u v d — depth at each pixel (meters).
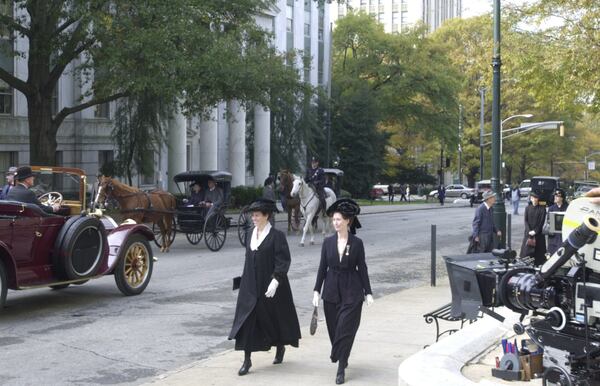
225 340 9.48
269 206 7.73
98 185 18.64
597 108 18.25
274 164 46.12
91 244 11.80
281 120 45.94
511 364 6.61
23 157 34.69
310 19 55.53
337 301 7.47
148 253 13.33
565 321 5.74
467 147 70.81
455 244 23.17
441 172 68.31
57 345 9.10
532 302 5.97
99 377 7.68
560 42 17.27
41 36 23.61
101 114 39.19
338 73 58.28
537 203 14.52
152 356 8.63
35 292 13.23
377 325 10.17
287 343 7.84
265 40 27.92
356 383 7.27
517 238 26.48
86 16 21.11
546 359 6.18
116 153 38.62
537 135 68.06
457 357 7.22
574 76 16.69
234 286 7.95
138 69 21.92
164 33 21.09
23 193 11.09
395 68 56.81
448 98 56.88
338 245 7.53
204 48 22.42
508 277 6.19
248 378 7.48
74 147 37.75
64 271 11.26
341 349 7.31
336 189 30.34
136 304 12.02
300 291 13.51
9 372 7.84
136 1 21.61
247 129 48.53
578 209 5.77
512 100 66.19
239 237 21.94
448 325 10.16
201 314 11.20
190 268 16.45
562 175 103.38
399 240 24.41
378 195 67.12
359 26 57.16
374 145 56.19
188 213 20.25
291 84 26.94
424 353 7.27
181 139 40.12
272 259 7.68
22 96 34.38
